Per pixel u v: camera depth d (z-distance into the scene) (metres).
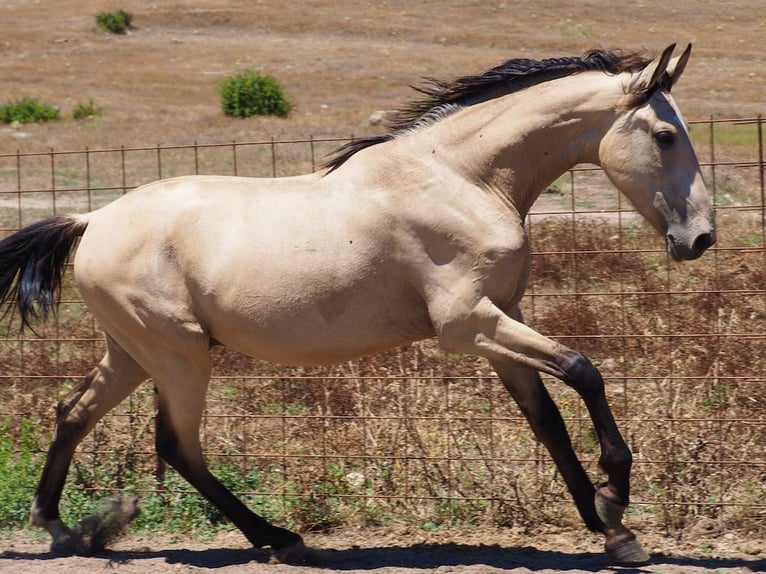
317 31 48.22
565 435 6.50
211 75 40.56
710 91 32.81
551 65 6.29
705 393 7.82
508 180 6.22
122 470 7.80
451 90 6.38
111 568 6.52
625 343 7.89
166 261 6.50
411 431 7.42
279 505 7.44
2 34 47.38
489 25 47.38
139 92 37.56
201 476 6.79
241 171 18.64
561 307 9.28
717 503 6.92
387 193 6.22
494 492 7.20
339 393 8.23
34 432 8.33
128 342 6.73
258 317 6.36
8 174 19.66
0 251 6.88
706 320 8.90
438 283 6.12
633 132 6.02
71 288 10.61
